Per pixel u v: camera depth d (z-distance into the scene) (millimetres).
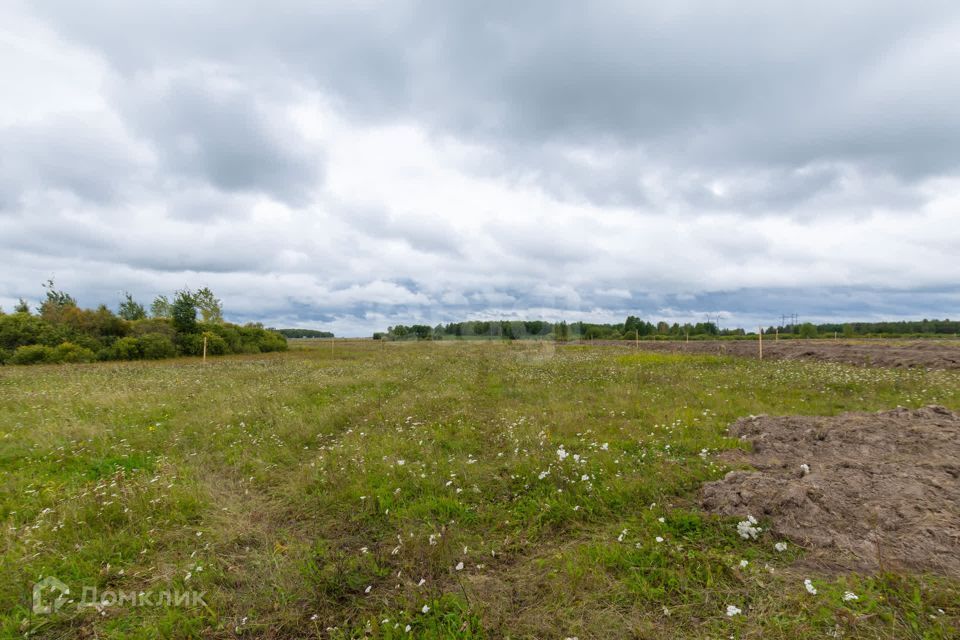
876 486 4359
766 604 2934
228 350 40250
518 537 4125
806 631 2645
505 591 3312
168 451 6996
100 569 3727
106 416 9297
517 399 11180
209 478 5781
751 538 3732
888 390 10852
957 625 2611
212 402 11008
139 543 4098
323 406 10367
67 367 25547
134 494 4934
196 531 4371
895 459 5133
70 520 4441
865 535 3600
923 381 11773
